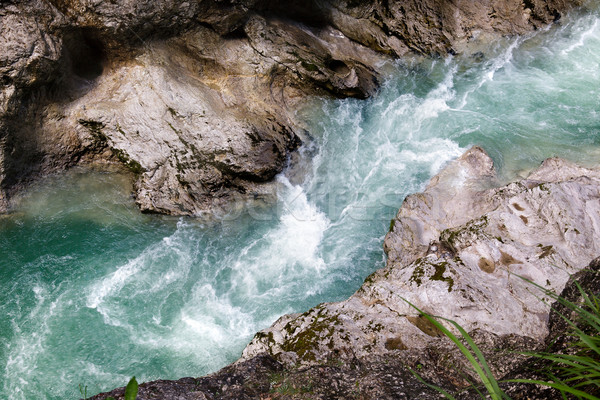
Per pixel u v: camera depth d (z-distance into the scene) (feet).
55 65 23.13
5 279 21.26
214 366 18.72
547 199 17.63
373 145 26.86
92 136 25.04
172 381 12.14
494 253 16.53
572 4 32.86
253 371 13.10
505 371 12.44
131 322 20.13
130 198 24.80
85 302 20.70
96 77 25.70
